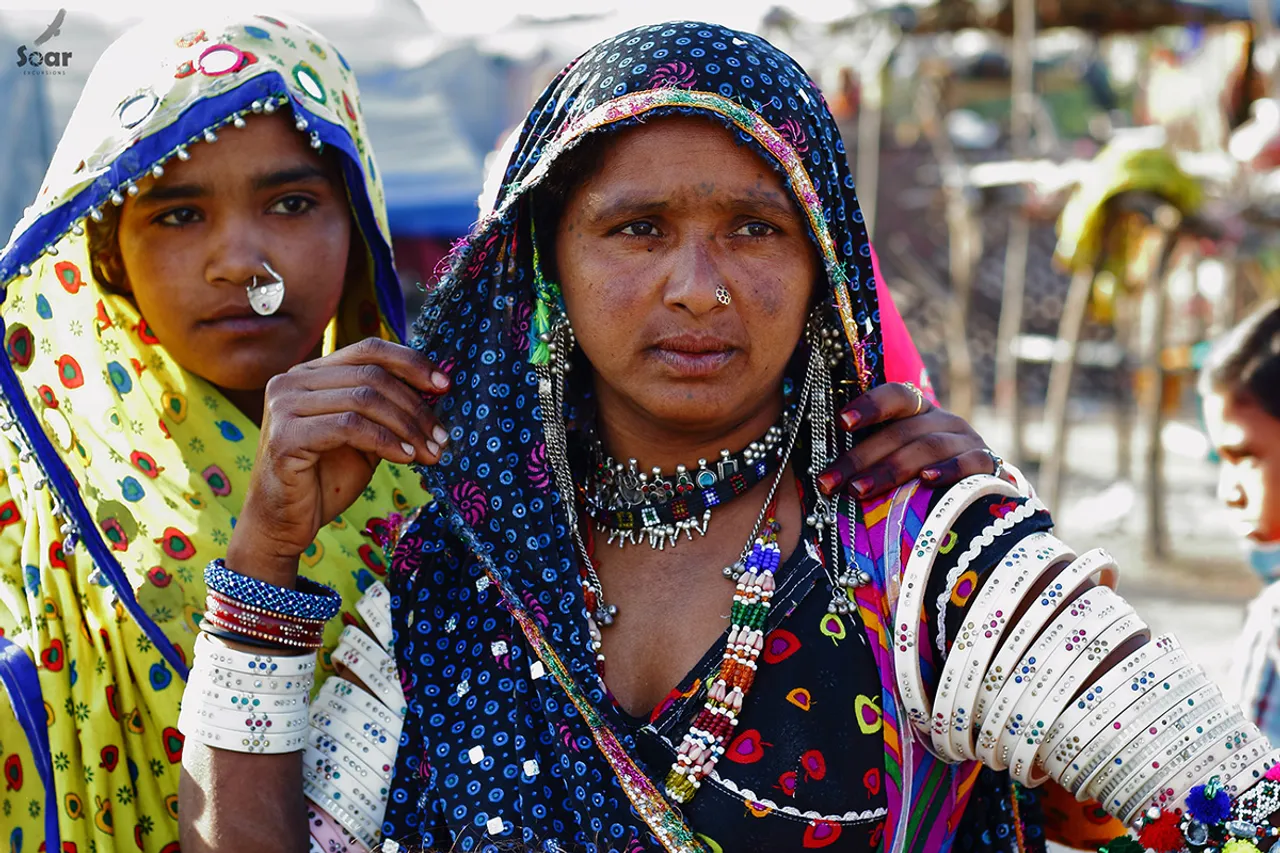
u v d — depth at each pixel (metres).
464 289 1.47
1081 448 9.75
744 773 1.33
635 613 1.44
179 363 1.80
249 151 1.72
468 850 1.37
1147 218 6.45
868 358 1.50
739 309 1.35
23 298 1.72
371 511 1.84
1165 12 7.92
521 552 1.45
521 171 1.44
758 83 1.35
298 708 1.44
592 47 1.42
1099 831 1.64
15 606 1.68
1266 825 1.20
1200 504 8.13
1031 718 1.29
